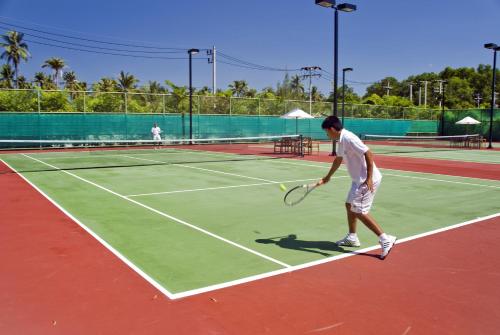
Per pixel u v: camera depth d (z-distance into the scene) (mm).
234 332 3314
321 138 35500
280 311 3666
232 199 8680
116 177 11852
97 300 3850
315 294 4020
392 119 39188
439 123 42531
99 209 7621
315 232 6215
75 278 4359
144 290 4070
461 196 9250
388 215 7352
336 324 3457
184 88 34125
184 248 5383
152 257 5027
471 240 5840
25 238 5766
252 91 64500
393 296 4000
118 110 26844
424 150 25359
